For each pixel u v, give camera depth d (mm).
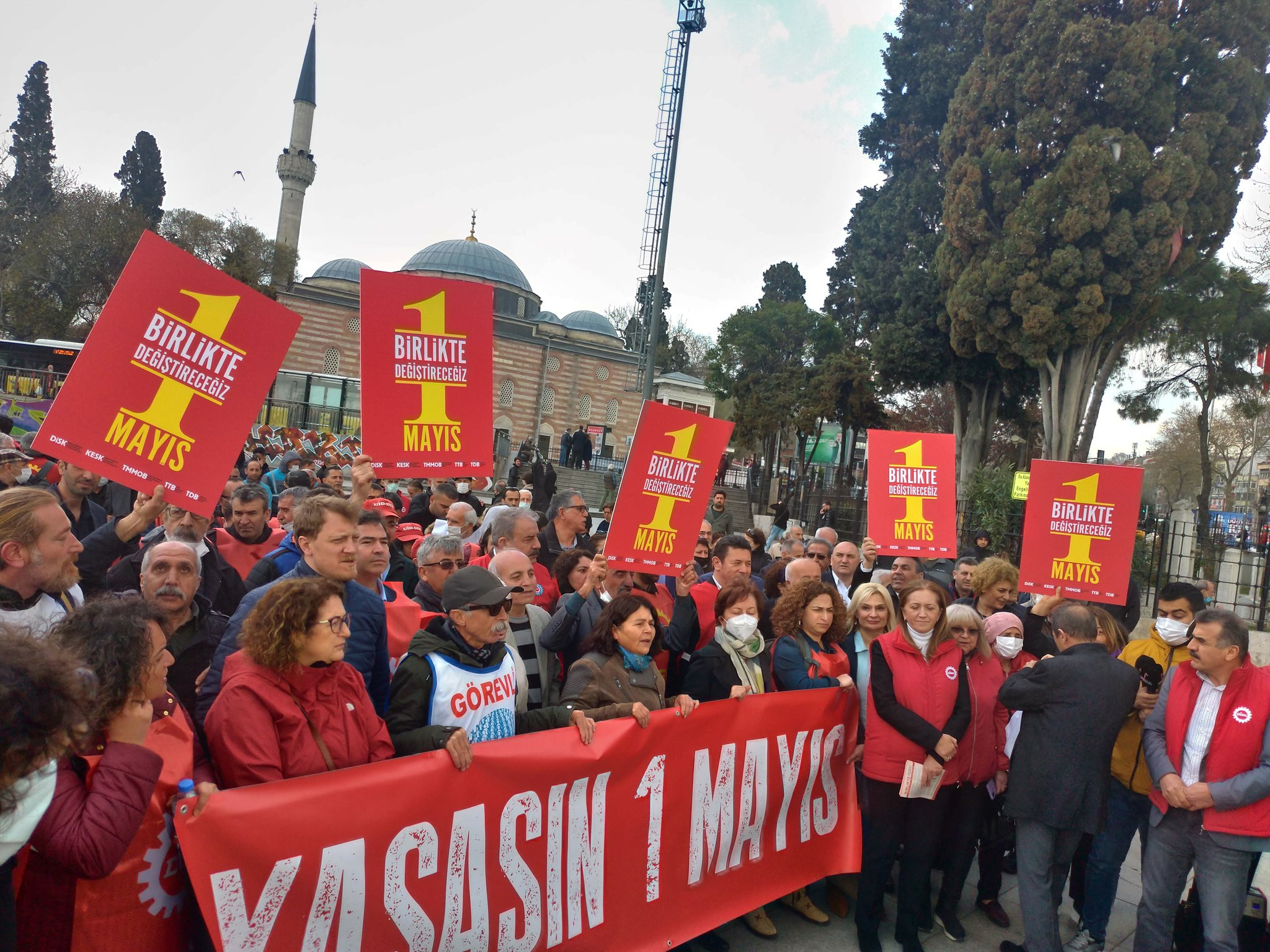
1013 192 20188
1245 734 3803
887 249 25812
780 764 4426
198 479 3486
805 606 4820
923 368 24312
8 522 2836
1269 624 9797
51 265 39281
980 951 4523
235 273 38938
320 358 44344
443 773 3045
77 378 3289
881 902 4387
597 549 6418
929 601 4387
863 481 21562
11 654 1968
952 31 25281
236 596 4559
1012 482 16453
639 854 3766
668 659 5004
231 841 2529
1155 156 19016
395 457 4277
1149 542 13453
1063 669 4188
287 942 2654
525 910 3314
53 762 2135
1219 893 3830
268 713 2738
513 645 4562
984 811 4965
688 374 67188
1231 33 18969
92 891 2418
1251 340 23688
